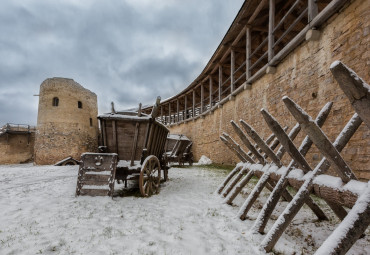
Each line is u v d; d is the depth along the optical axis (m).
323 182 2.12
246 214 3.36
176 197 4.82
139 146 5.16
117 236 2.64
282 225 2.28
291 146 2.45
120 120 5.07
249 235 2.70
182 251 2.28
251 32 11.99
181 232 2.81
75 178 7.66
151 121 5.01
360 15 4.73
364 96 1.28
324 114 2.65
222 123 14.99
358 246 2.36
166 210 3.81
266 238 2.35
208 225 3.09
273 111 8.62
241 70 16.97
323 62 5.84
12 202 4.08
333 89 5.40
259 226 2.75
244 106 11.59
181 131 24.77
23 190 5.32
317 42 6.12
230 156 13.20
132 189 5.68
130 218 3.34
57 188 5.63
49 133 21.59
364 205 1.44
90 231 2.77
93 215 3.42
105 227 2.92
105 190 4.50
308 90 6.43
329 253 1.38
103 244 2.41
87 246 2.35
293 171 2.71
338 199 1.90
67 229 2.81
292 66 7.37
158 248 2.34
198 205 4.17
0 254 2.12
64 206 3.84
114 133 5.11
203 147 18.84
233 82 13.21
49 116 21.86
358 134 4.47
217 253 2.26
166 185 6.41
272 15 8.73
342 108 5.07
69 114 22.72
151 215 3.48
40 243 2.38
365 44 4.58
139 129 5.12
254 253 2.27
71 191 5.20
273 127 2.42
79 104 24.31
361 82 1.25
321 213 3.25
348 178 1.87
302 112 1.83
